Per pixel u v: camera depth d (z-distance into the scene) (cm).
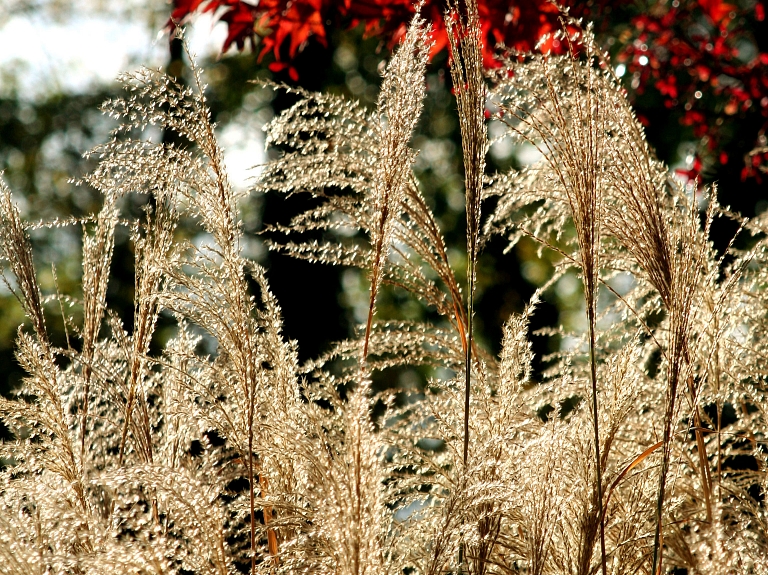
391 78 261
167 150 259
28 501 266
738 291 277
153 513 257
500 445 261
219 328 257
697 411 267
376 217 262
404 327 282
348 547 244
